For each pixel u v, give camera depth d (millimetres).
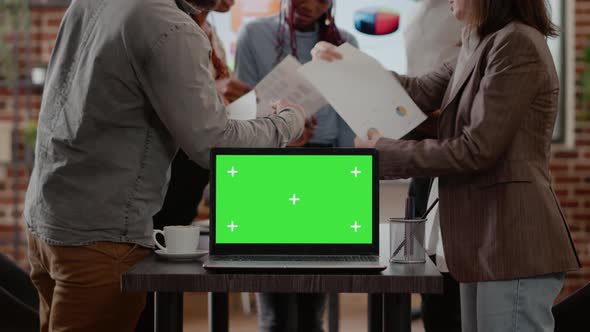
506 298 1909
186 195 2871
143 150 1856
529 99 1912
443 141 1982
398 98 2221
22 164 5449
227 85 3781
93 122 1813
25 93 5473
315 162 1743
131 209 1845
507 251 1888
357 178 1746
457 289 2938
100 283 1829
